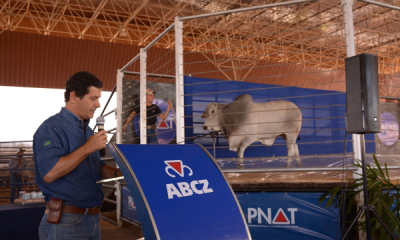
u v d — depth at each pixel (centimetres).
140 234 356
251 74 1459
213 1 1317
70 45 1167
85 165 137
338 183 226
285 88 394
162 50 1273
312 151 401
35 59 1148
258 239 239
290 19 1477
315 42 1681
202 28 1584
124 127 415
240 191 243
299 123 385
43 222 131
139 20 1557
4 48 1098
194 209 127
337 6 1317
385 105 454
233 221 133
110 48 1211
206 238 122
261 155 376
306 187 233
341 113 420
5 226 268
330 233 227
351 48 233
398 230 192
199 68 1396
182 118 261
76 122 135
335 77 1520
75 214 130
